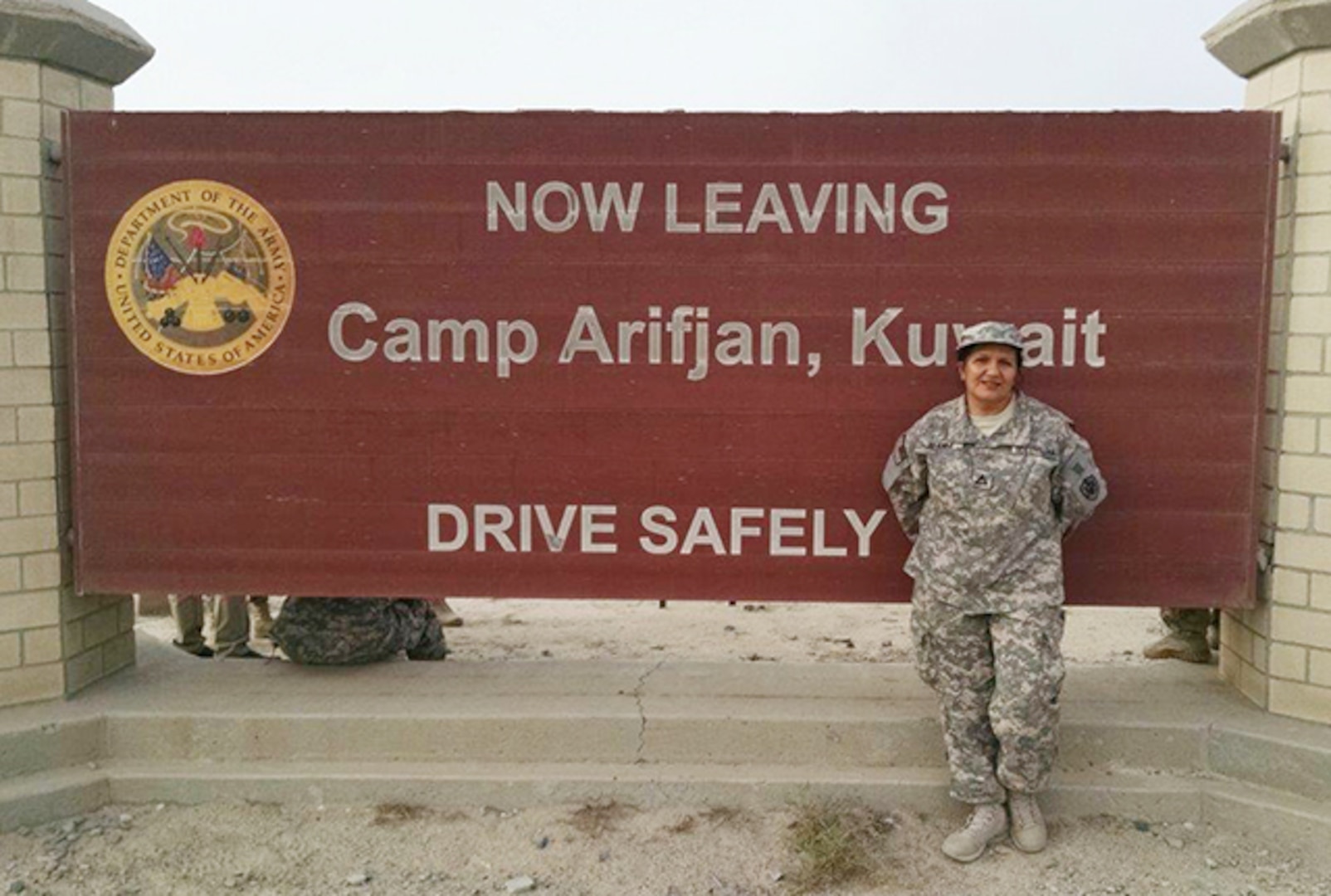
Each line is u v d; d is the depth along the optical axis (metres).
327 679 4.93
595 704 4.63
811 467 4.54
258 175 4.52
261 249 4.54
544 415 4.57
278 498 4.62
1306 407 4.30
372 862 4.02
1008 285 4.43
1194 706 4.57
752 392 4.53
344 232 4.54
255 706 4.61
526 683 4.88
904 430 4.50
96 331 4.57
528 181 4.51
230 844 4.12
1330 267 4.22
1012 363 3.99
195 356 4.58
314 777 4.40
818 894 3.82
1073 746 4.43
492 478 4.60
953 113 4.40
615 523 4.59
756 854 4.06
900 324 4.47
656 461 4.57
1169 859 4.00
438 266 4.54
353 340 4.57
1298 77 4.28
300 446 4.61
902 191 4.43
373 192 4.53
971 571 4.00
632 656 6.49
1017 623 3.96
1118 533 4.47
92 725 4.49
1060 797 4.29
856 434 4.52
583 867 3.99
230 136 4.52
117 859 4.01
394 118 4.51
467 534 4.62
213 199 4.53
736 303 4.50
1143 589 4.48
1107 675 4.98
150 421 4.60
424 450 4.60
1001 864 3.99
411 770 4.45
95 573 4.63
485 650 6.62
